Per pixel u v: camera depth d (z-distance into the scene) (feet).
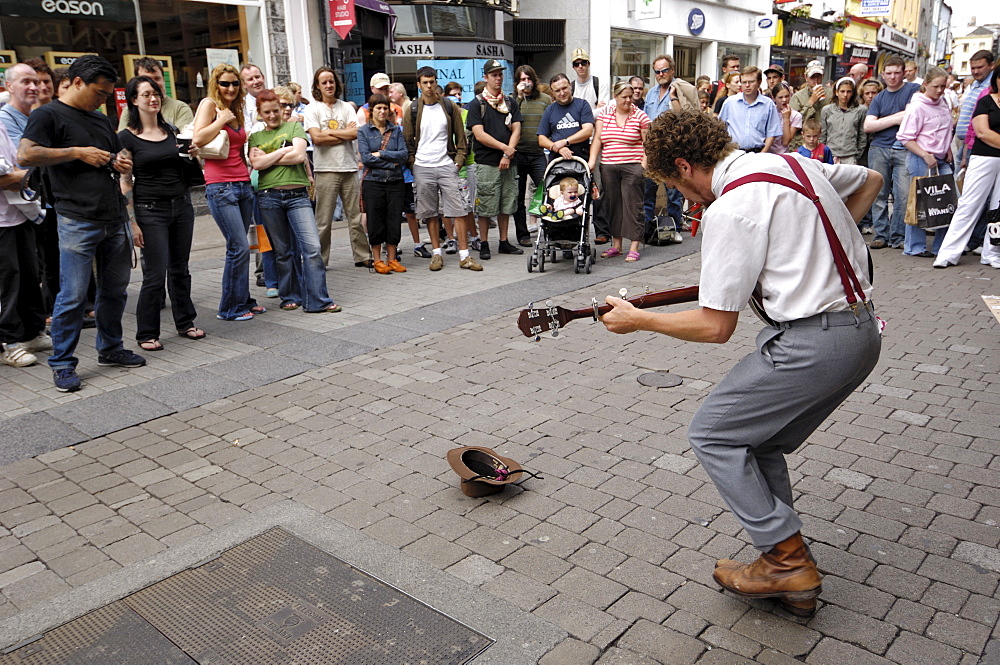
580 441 13.61
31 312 19.20
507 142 28.81
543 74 60.39
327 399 15.97
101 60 15.84
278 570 9.89
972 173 25.35
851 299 7.84
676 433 13.80
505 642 8.46
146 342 19.39
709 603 9.11
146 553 10.49
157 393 16.44
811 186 7.84
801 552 8.50
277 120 22.06
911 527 10.57
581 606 9.10
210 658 8.32
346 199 28.04
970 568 9.62
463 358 18.29
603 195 29.50
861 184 8.63
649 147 8.45
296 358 18.56
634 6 61.16
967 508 11.00
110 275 17.38
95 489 12.34
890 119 28.25
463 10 48.98
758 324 20.18
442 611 9.00
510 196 29.96
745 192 7.72
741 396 8.19
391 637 8.57
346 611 9.04
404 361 18.19
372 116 26.68
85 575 10.01
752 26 79.56
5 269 17.94
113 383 17.11
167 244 19.04
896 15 123.13
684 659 8.19
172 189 18.58
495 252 31.32
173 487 12.35
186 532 11.00
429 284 25.89
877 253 29.17
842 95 31.01
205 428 14.66
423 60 48.24
